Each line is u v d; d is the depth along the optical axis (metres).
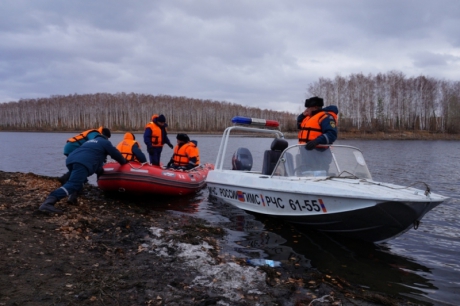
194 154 9.83
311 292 3.74
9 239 4.33
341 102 68.19
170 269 4.03
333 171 6.00
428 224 6.86
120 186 8.13
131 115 101.81
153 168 8.43
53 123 108.81
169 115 101.94
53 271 3.65
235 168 8.62
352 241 5.58
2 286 3.23
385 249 5.33
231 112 103.88
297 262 4.68
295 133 58.03
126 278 3.69
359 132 61.94
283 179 6.00
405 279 4.30
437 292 3.96
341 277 4.29
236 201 7.32
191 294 3.46
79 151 6.31
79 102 110.00
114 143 40.59
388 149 32.72
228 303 3.35
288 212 6.03
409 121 71.25
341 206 5.11
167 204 7.98
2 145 33.19
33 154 22.70
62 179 8.10
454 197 9.76
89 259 4.10
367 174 6.17
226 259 4.55
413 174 14.81
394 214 4.76
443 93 70.06
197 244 4.98
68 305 3.04
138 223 5.79
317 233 5.89
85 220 5.46
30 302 3.02
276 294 3.61
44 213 5.54
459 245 5.62
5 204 5.85
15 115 111.06
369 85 67.00
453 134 64.25
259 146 32.00
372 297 3.69
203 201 8.30
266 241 5.45
